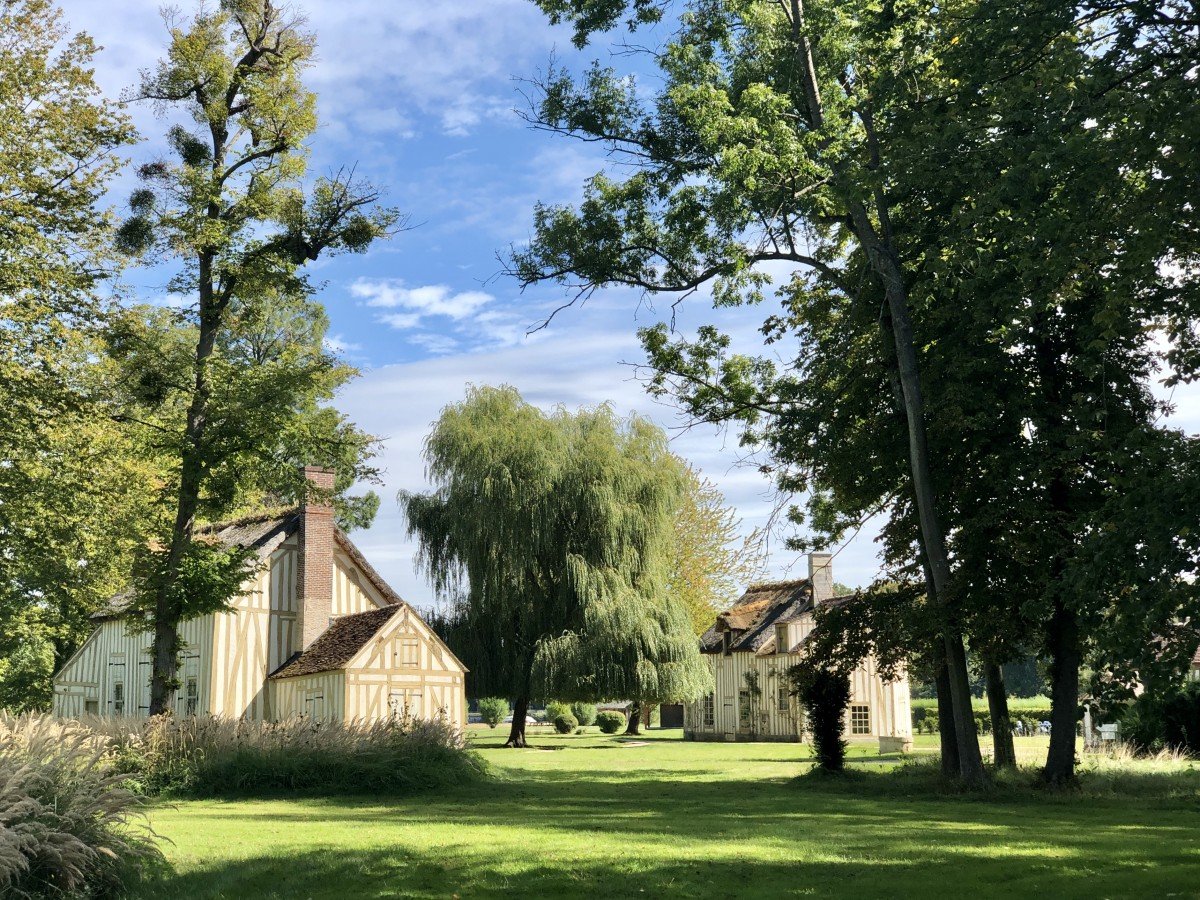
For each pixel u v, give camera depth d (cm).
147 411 2483
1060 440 1839
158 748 1934
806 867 996
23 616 3438
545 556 4019
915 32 1773
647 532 4044
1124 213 1206
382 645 3269
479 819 1433
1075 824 1383
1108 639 1046
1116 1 1320
